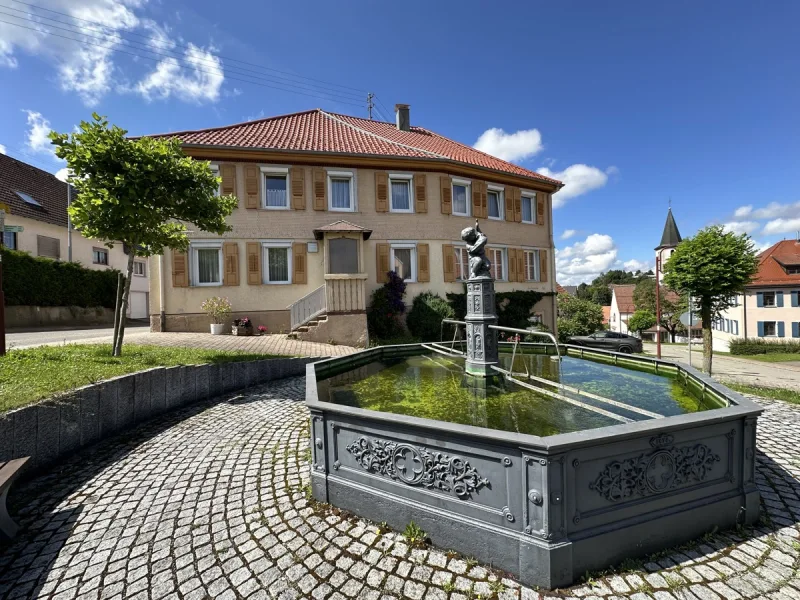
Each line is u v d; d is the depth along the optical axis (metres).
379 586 2.21
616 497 2.34
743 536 2.60
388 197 15.29
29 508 3.15
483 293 4.84
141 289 27.20
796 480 3.41
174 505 3.16
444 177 15.97
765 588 2.14
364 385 4.62
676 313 36.22
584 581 2.21
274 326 14.09
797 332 28.03
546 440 2.15
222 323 13.35
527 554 2.19
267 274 14.22
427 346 7.28
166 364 6.28
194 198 6.79
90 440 4.47
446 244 16.00
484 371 4.79
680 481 2.52
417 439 2.62
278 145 14.29
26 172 22.80
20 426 3.56
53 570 2.41
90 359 6.05
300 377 8.51
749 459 2.75
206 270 13.93
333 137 16.23
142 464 3.98
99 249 24.28
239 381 7.41
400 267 15.77
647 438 2.41
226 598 2.15
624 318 48.97
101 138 6.05
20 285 17.25
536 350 7.37
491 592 2.15
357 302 12.53
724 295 12.70
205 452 4.29
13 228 6.08
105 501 3.25
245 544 2.63
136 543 2.67
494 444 2.31
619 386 4.45
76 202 6.21
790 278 28.77
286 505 3.12
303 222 14.44
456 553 2.46
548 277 19.00
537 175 18.88
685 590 2.13
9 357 5.70
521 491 2.23
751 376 15.76
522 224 18.27
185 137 13.75
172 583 2.28
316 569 2.37
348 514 2.95
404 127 20.58
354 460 2.97
